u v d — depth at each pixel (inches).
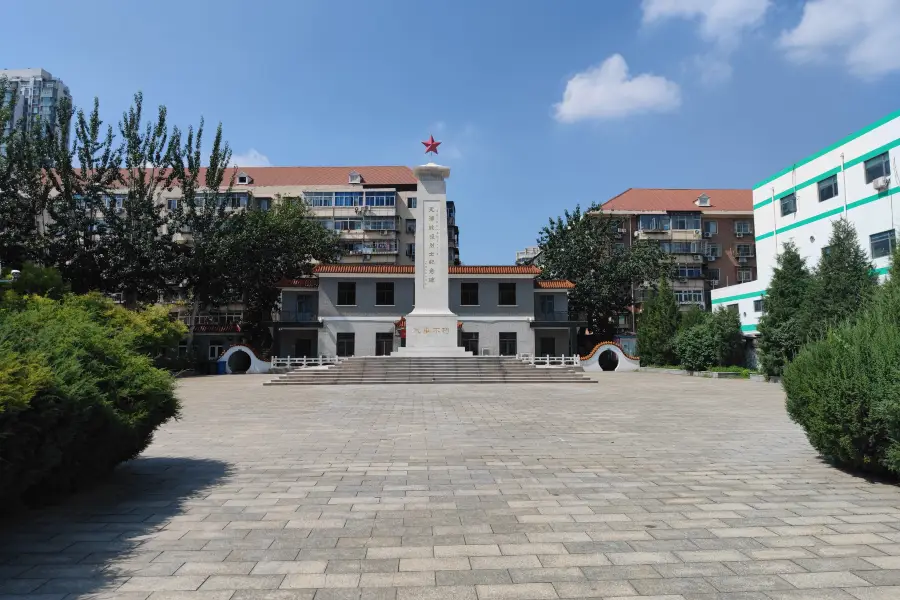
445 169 1003.3
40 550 165.8
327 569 150.2
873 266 834.2
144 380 246.7
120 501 218.1
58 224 1253.1
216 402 604.7
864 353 256.1
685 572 147.2
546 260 1759.4
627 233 2026.3
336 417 471.5
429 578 143.9
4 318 227.9
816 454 310.2
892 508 207.2
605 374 1221.7
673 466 279.9
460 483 245.4
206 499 220.8
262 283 1476.4
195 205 1390.3
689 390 764.6
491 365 932.6
